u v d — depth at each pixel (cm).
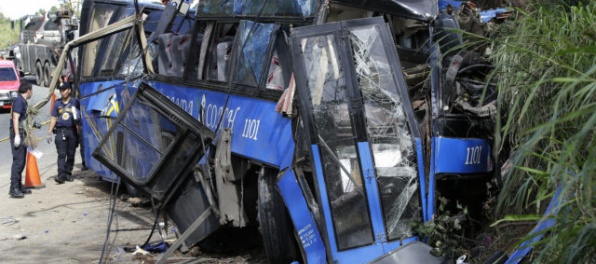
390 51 577
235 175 730
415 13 639
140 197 1057
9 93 2389
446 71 621
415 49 672
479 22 659
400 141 566
